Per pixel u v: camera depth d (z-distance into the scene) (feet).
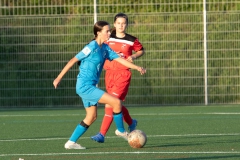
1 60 189.67
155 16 187.83
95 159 90.99
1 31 188.55
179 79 189.67
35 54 189.26
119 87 112.16
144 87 190.08
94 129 136.98
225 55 189.26
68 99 191.11
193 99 190.60
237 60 189.47
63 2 188.55
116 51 115.03
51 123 150.30
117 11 188.55
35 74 190.08
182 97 190.39
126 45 114.93
